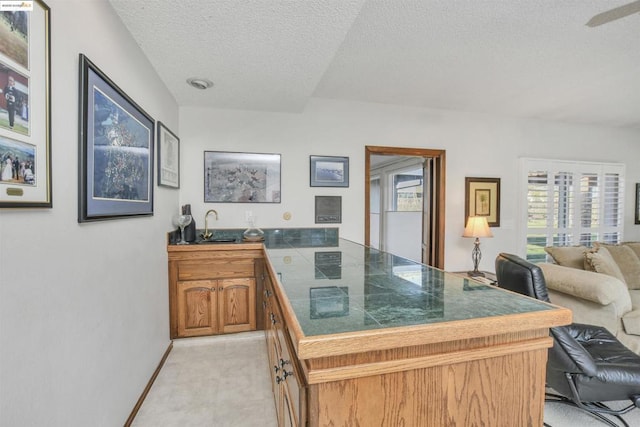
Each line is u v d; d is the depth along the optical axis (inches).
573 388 56.9
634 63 95.3
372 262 66.0
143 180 70.6
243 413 66.5
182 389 74.9
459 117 140.6
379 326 29.5
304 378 31.9
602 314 87.0
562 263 115.8
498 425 33.3
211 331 98.7
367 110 128.9
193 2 54.2
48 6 37.4
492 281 121.1
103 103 51.3
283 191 120.3
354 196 127.6
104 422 52.5
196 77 86.0
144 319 72.3
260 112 117.6
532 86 113.4
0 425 30.6
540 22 73.5
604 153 163.8
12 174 31.5
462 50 87.0
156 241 81.7
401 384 29.9
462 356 31.4
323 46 69.4
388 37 80.0
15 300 32.7
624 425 62.2
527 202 149.6
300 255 76.6
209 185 113.3
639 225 170.6
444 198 139.9
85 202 45.8
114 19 56.6
